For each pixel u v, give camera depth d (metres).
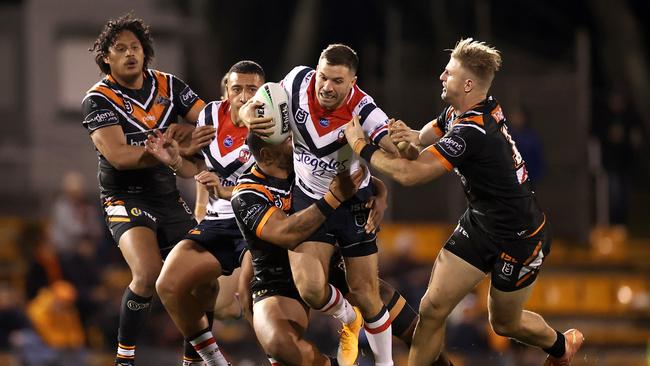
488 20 73.94
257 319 24.31
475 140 22.88
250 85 25.31
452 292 23.98
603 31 82.00
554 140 59.19
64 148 66.69
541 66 71.88
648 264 58.03
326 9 80.00
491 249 23.61
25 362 42.47
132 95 25.72
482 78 23.27
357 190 23.42
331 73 22.31
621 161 60.00
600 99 60.09
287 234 22.75
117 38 25.34
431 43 72.75
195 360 26.64
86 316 46.16
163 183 26.34
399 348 42.19
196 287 25.45
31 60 69.19
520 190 23.47
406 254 48.53
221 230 25.62
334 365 24.38
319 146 23.06
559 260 57.62
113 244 52.88
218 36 81.00
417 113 58.44
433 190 59.16
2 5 70.38
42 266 46.50
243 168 25.66
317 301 23.50
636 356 47.72
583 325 54.66
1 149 64.31
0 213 62.62
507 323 24.66
